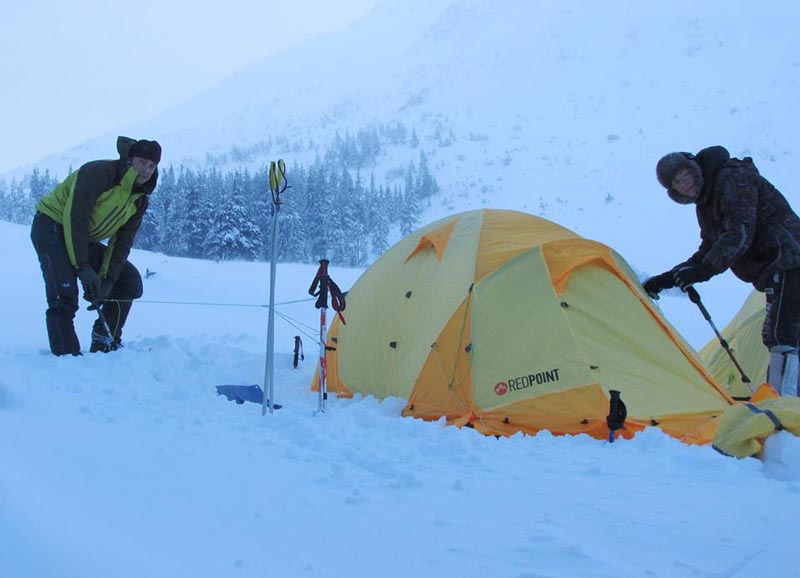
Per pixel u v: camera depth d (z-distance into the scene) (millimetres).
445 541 2686
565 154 141375
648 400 5242
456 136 187125
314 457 3797
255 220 49406
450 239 6469
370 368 6309
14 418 3857
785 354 5281
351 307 6957
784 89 150625
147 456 3445
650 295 6066
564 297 5641
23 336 8555
